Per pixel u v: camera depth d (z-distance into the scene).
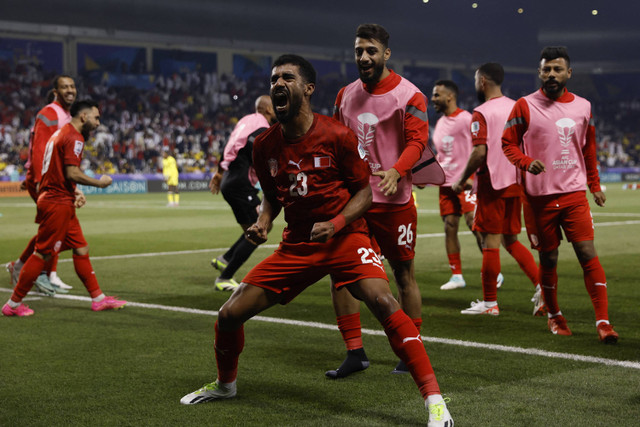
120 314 5.96
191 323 5.59
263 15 35.28
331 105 41.38
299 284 3.50
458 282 7.26
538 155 5.05
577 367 4.20
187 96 37.25
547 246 5.11
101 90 34.47
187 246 11.05
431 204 21.59
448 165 7.30
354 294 3.43
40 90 33.34
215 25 34.34
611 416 3.34
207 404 3.61
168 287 7.33
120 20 32.06
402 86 4.19
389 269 8.82
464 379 3.97
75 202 5.98
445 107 7.50
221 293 6.99
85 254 6.11
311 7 36.53
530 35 44.84
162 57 36.81
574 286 7.15
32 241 6.98
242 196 7.16
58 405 3.59
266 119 7.54
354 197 3.37
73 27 33.09
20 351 4.71
